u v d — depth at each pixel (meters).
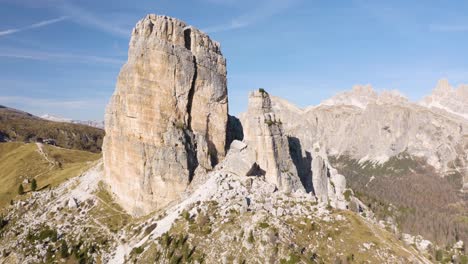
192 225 119.19
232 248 108.44
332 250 107.81
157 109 150.12
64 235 141.00
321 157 185.62
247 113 155.50
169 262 109.00
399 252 111.00
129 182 153.62
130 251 122.38
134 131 153.38
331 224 120.00
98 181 175.00
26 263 129.62
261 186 137.12
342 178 194.88
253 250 105.81
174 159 145.50
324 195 169.12
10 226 156.50
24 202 171.25
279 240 107.00
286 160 150.75
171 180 145.00
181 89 153.50
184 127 153.62
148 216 141.62
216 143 163.38
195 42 161.75
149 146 149.75
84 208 157.12
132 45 162.88
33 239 141.12
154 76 151.12
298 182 149.88
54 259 129.88
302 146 181.62
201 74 159.75
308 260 101.44
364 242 112.56
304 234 112.38
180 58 153.50
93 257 128.12
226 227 115.19
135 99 152.62
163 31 154.12
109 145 169.00
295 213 123.81
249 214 119.31
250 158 145.38
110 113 170.88
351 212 133.75
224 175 141.62
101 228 142.25
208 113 161.50
